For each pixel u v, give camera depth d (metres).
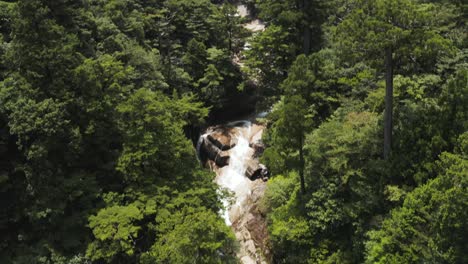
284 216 28.92
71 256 23.73
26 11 24.91
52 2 30.72
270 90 44.16
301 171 28.22
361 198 25.16
